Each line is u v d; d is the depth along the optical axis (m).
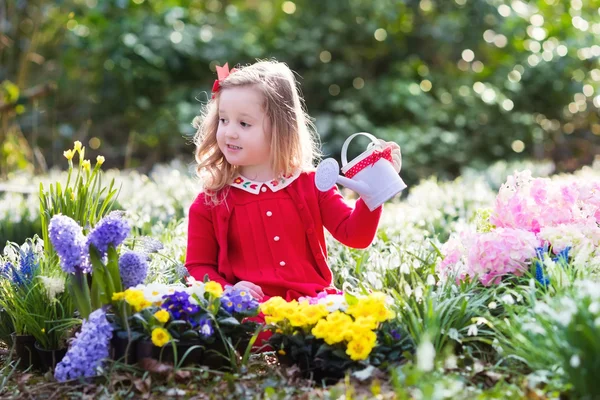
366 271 3.63
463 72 11.13
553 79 10.68
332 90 11.08
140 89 10.94
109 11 10.49
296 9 11.42
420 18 11.02
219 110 3.18
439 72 11.10
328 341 2.63
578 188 3.45
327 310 2.74
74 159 10.53
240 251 3.20
